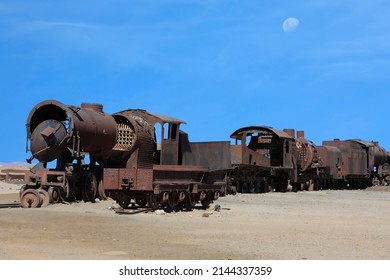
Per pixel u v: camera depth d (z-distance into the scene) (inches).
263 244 580.4
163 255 490.3
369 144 3004.4
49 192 1045.2
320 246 574.6
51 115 1151.6
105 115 1168.8
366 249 560.1
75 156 1085.8
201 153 1145.4
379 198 1752.0
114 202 1156.5
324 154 2444.6
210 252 516.1
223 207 1117.7
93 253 489.1
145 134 1160.8
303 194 1918.1
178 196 981.8
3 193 1752.0
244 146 1723.7
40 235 602.2
